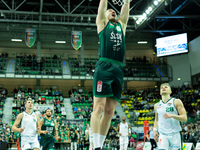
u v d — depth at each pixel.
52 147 10.77
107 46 4.02
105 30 4.07
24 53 40.03
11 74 35.38
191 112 31.12
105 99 3.96
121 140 15.21
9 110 32.16
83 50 40.53
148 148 15.13
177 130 6.08
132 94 38.88
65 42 40.31
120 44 4.11
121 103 36.59
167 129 6.13
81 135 23.80
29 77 35.84
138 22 32.38
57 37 39.81
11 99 34.84
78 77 37.31
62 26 34.84
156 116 6.59
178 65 39.19
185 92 35.22
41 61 37.72
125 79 38.47
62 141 25.20
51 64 38.81
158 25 39.53
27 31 30.89
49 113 10.82
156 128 6.55
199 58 35.19
